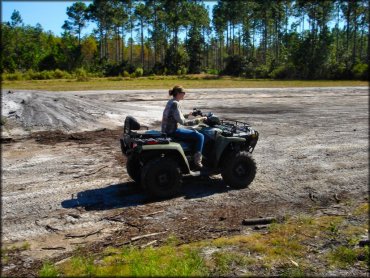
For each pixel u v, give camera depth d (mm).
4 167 9242
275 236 5570
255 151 11414
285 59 69000
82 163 9750
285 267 4664
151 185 6969
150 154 7133
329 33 63875
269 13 84375
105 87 36875
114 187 7820
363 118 18781
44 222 6016
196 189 7762
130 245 5234
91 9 87875
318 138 13555
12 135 12898
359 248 5227
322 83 47281
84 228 5828
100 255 4898
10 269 4562
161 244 5285
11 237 5473
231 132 7711
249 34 90688
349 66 62750
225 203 7035
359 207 7012
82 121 15234
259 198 7379
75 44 88875
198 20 86688
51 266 4535
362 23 73562
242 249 5113
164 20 86312
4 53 77500
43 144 12047
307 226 5996
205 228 5883
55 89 33531
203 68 84500
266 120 17797
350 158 10750
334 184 8414
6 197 7117
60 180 8242
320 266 4734
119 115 16875
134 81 51625
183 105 24047
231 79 60438
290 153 11219
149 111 18734
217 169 7773
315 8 68000
